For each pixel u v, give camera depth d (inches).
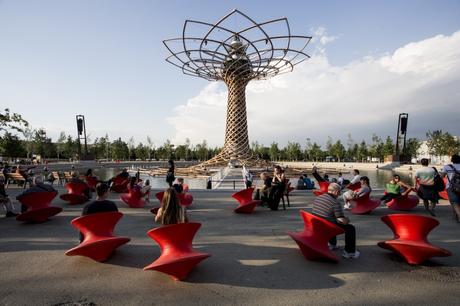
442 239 238.4
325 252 179.0
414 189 354.6
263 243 227.0
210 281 157.2
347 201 372.8
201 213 350.6
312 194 530.3
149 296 140.6
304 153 3649.1
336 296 141.5
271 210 372.8
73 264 181.5
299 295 142.3
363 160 3211.1
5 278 161.0
